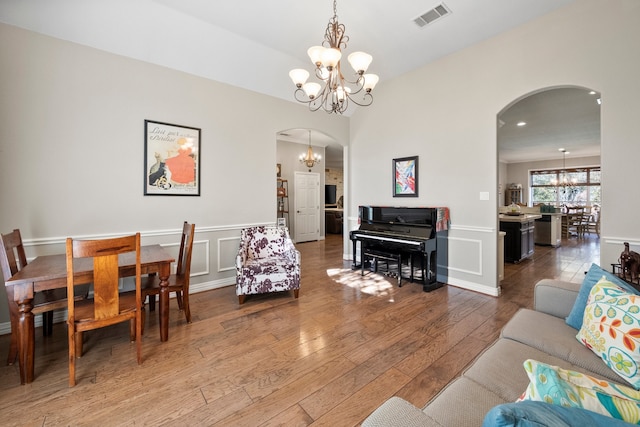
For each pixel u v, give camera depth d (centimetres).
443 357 199
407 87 404
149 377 178
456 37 316
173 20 276
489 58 318
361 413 148
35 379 176
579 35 258
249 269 297
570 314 154
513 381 112
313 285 362
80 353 201
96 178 272
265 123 391
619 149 240
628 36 235
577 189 952
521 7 268
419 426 74
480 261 333
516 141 712
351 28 298
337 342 220
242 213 371
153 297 278
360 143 481
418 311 279
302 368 187
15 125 236
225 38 309
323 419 144
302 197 725
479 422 92
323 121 461
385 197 440
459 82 345
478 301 305
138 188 295
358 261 479
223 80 349
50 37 249
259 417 146
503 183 1074
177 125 316
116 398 159
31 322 175
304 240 728
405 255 384
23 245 239
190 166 327
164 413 149
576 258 523
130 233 291
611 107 244
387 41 323
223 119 352
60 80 253
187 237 275
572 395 72
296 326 247
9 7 226
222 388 168
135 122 291
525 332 147
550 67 275
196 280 335
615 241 243
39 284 174
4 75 231
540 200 1027
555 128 591
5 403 155
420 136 389
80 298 205
